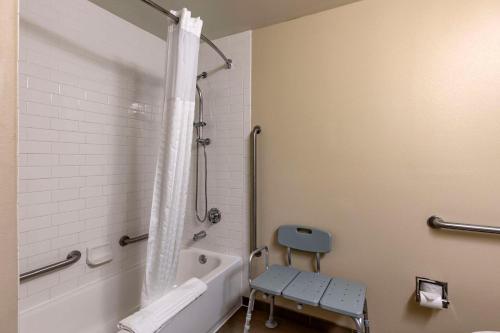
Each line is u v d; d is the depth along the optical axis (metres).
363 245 1.59
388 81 1.51
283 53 1.82
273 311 1.87
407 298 1.48
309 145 1.75
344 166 1.64
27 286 1.34
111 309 1.72
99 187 1.69
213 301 1.67
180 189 1.43
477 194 1.32
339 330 1.67
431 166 1.42
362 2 1.58
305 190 1.76
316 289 1.39
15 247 0.38
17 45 0.38
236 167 2.02
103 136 1.71
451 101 1.37
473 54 1.33
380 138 1.54
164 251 1.37
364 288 1.41
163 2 1.59
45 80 1.40
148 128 2.04
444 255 1.39
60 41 1.46
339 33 1.65
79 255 1.55
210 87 2.10
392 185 1.51
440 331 1.40
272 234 1.88
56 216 1.46
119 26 1.80
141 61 1.97
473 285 1.34
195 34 1.43
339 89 1.65
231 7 1.65
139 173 1.97
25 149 1.32
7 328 0.37
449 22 1.37
